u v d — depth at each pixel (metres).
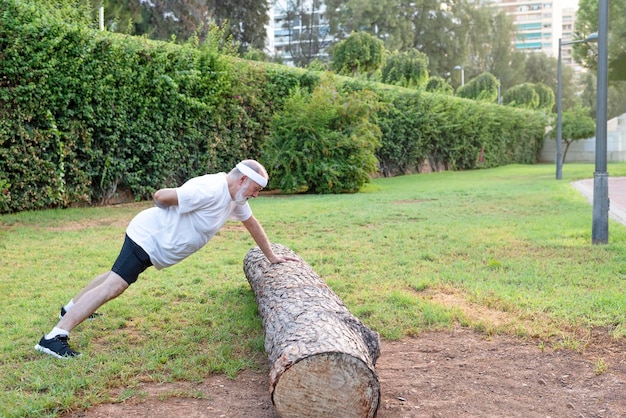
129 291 5.84
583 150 42.66
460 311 5.08
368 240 8.72
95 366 3.93
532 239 8.57
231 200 4.26
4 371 3.82
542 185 18.55
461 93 48.50
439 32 65.44
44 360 3.99
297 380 2.97
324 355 2.97
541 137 41.66
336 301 4.07
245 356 4.16
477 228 9.72
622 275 6.30
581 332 4.58
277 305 3.96
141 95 14.00
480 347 4.36
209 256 7.61
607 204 8.16
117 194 14.12
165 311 5.21
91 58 12.66
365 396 3.00
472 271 6.62
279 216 11.30
